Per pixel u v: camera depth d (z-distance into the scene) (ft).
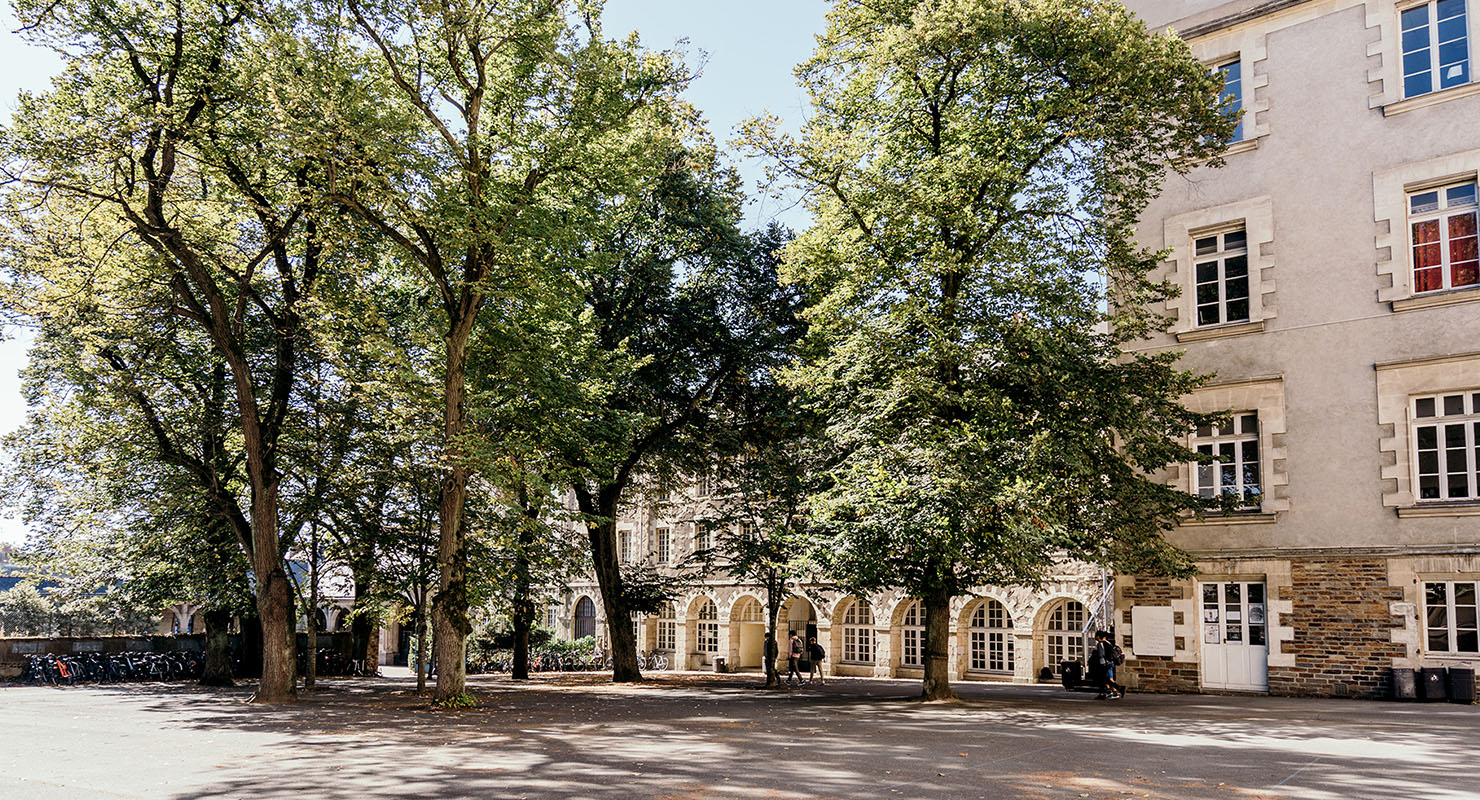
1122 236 68.33
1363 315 72.69
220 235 71.56
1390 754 39.55
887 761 37.68
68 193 64.18
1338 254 74.23
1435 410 69.46
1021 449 61.11
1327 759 38.04
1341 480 72.33
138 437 79.82
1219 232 80.33
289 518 85.87
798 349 91.35
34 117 60.39
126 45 62.28
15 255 66.95
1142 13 85.40
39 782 33.88
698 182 99.50
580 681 109.09
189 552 91.25
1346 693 70.33
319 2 60.70
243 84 59.77
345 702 71.41
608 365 85.35
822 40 72.95
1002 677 116.57
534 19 64.23
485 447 63.72
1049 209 65.92
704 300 98.94
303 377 80.64
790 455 94.94
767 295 100.27
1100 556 67.10
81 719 58.34
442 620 66.13
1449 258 70.23
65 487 90.74
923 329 67.05
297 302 68.39
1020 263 64.49
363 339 68.80
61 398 78.89
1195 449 79.15
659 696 79.97
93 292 67.00
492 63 69.21
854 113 72.84
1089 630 107.55
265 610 70.95
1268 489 75.25
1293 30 77.71
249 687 94.53
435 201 60.90
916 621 127.03
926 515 58.39
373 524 85.25
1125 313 71.77
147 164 63.26
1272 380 76.07
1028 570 62.28
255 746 43.83
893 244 67.05
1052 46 64.34
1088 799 29.40
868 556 62.54
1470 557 66.44
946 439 61.62
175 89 66.13
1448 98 70.44
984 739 45.09
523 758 38.91
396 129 58.18
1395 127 72.59
